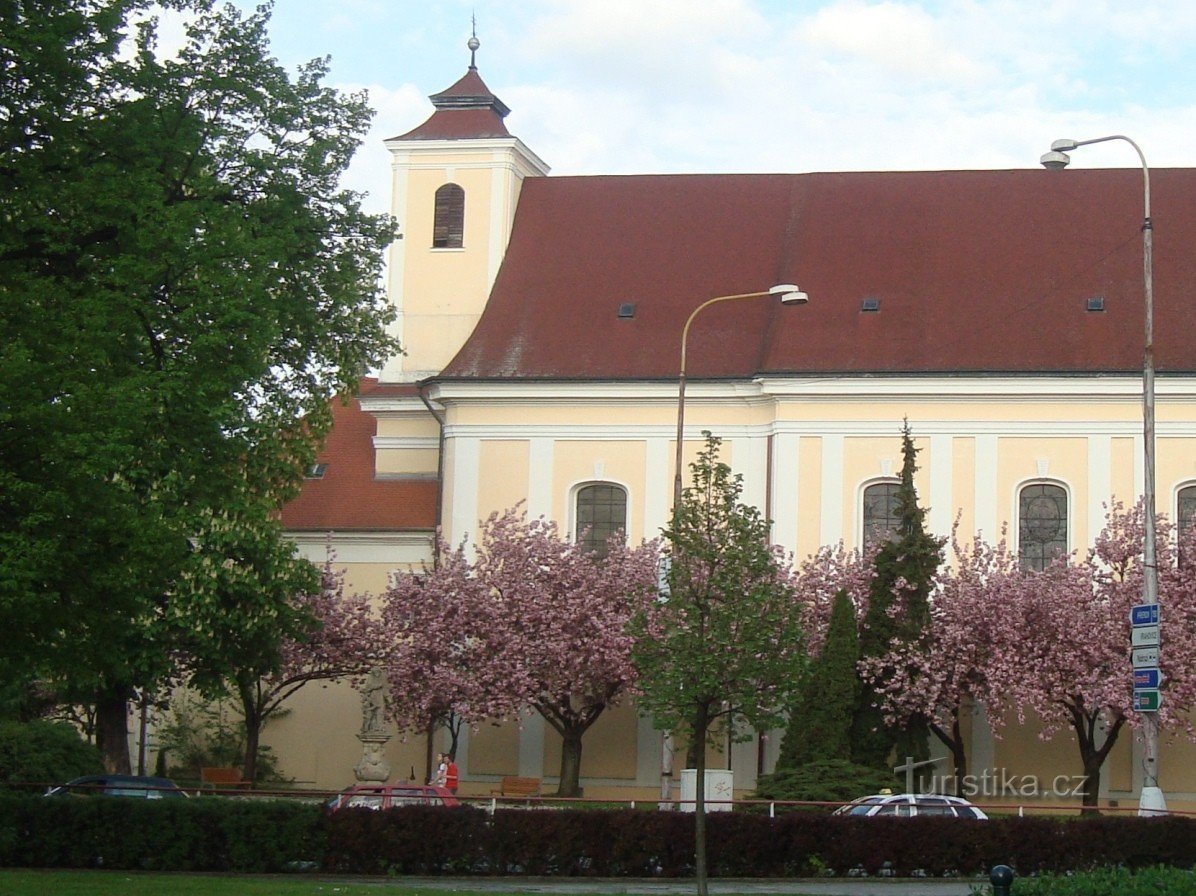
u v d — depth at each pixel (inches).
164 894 1038.4
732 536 1170.6
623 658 1967.3
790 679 1182.9
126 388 1160.8
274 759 2215.8
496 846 1270.9
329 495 2305.6
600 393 2212.1
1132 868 1283.2
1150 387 1491.1
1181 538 1975.9
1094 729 2036.2
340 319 1568.7
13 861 1259.2
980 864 1291.8
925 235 2287.2
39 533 1111.0
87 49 1304.1
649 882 1246.9
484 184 2383.1
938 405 2129.7
